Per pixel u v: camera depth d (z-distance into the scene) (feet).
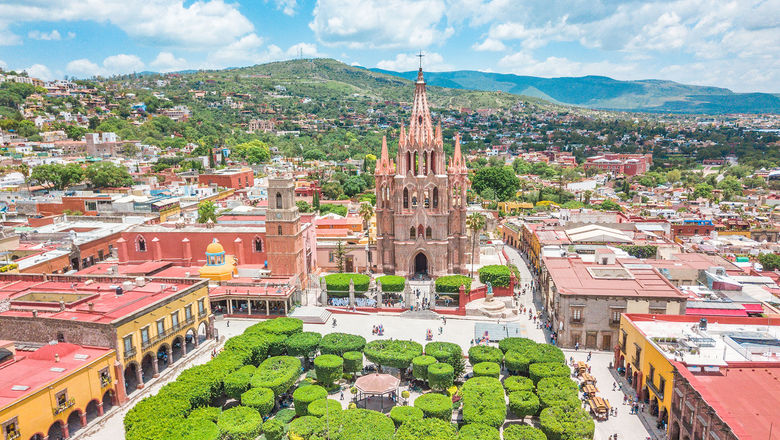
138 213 467.52
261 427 185.98
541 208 647.97
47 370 189.16
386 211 379.76
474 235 385.50
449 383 216.33
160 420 178.09
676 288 265.95
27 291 255.29
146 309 225.15
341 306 328.49
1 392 172.24
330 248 394.32
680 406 178.40
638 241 391.24
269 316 307.78
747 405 161.68
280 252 335.67
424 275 386.52
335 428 179.32
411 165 363.97
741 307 254.06
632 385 225.56
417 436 173.17
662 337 209.67
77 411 197.67
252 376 217.56
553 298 288.30
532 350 236.84
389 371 245.24
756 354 195.52
